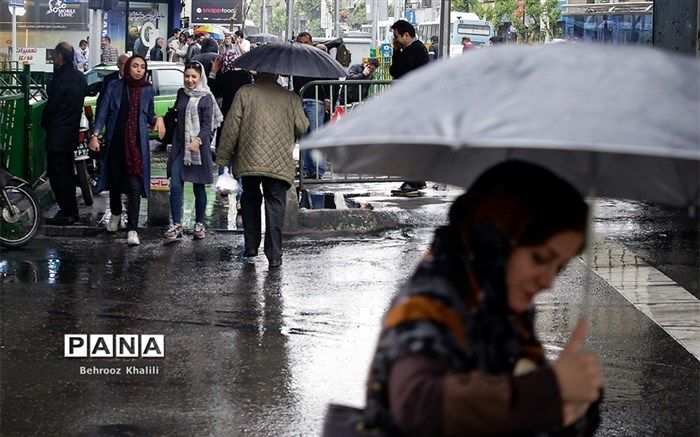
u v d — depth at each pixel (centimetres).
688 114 255
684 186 339
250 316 1095
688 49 1930
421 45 1911
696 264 1340
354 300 1169
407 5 9150
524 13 7981
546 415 278
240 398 845
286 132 1318
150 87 1473
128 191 1465
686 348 991
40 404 824
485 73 278
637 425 801
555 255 300
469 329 294
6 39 5788
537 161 347
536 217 296
